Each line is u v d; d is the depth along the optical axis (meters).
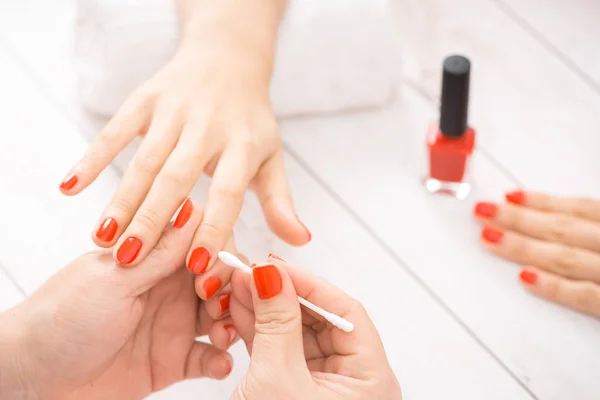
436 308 0.94
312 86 1.04
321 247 0.98
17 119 1.07
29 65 1.12
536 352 0.91
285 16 0.99
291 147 1.05
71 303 0.73
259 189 0.89
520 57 1.12
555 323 0.93
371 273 0.96
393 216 1.00
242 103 0.88
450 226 1.00
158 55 0.99
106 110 1.06
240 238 0.98
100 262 0.76
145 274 0.75
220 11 0.94
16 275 0.97
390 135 1.07
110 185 1.02
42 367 0.75
